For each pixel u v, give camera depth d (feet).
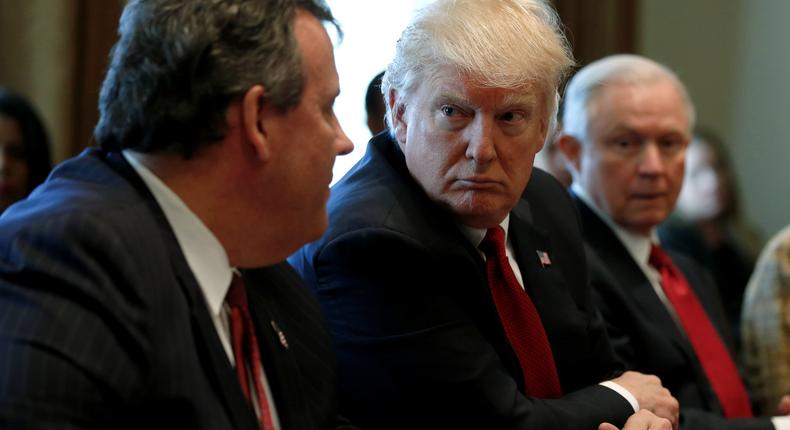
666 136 7.97
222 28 4.20
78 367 3.70
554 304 6.23
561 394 6.11
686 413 6.86
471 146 5.41
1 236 3.97
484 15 5.39
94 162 4.46
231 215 4.46
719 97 18.72
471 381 5.51
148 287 4.05
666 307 7.79
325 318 5.36
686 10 18.51
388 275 5.52
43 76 12.94
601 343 6.56
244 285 4.87
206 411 4.11
